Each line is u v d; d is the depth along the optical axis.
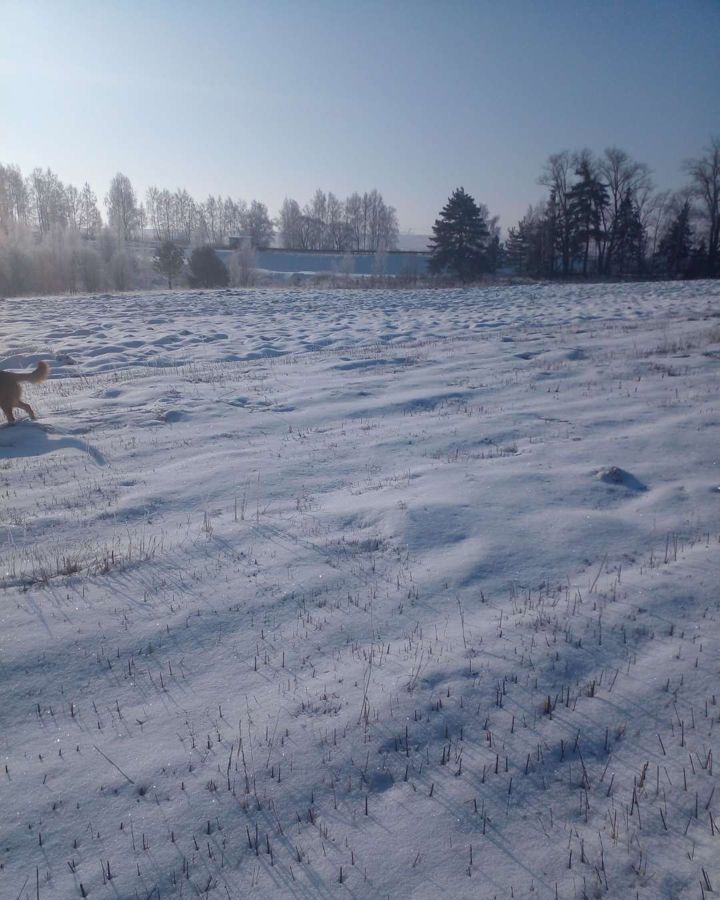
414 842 3.17
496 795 3.44
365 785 3.51
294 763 3.64
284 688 4.27
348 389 12.62
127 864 3.08
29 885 2.98
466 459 8.50
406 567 5.71
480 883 2.96
